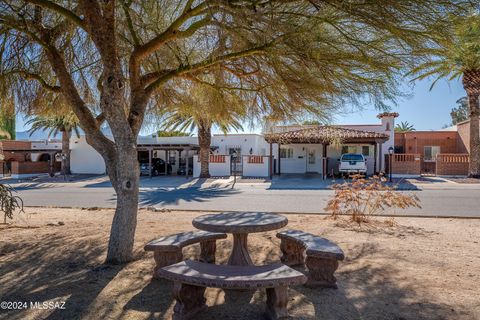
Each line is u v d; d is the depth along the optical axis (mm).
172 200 14453
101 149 5254
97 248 5875
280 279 3086
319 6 3416
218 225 4262
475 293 3959
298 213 10258
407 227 7680
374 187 8492
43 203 13969
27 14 5430
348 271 4719
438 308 3578
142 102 5465
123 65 6578
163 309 3584
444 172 26062
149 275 4543
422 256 5406
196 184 22031
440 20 3158
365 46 3742
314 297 3859
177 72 5387
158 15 4855
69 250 5770
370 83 4094
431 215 9586
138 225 8023
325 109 4797
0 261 5238
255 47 4375
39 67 6273
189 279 3139
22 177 29891
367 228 7559
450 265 4973
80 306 3637
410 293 3967
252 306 3699
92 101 7195
